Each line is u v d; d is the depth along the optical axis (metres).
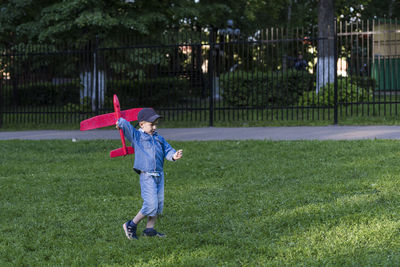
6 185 7.28
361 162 7.82
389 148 8.77
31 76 16.19
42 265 4.08
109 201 6.21
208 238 4.56
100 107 15.09
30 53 14.92
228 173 7.62
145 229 4.81
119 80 17.11
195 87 14.95
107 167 8.48
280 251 4.09
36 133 13.87
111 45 16.38
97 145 10.88
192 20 18.98
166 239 4.59
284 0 22.67
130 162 8.91
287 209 5.42
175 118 15.91
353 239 4.26
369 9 25.02
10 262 4.16
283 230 4.73
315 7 26.08
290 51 23.56
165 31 17.88
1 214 5.73
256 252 4.17
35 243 4.65
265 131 12.23
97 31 16.20
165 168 8.20
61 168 8.53
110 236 4.80
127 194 6.59
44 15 16.17
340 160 8.12
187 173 7.80
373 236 4.32
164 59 16.42
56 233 4.95
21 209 5.92
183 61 14.81
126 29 16.59
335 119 13.00
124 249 4.38
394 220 4.75
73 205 6.05
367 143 9.40
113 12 16.06
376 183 6.32
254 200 5.91
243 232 4.68
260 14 25.11
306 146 9.44
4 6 17.48
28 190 6.95
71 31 16.23
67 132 13.86
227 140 10.75
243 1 21.73
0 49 16.94
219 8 19.14
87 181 7.41
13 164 9.01
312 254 4.04
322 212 5.15
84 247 4.50
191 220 5.24
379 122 12.73
